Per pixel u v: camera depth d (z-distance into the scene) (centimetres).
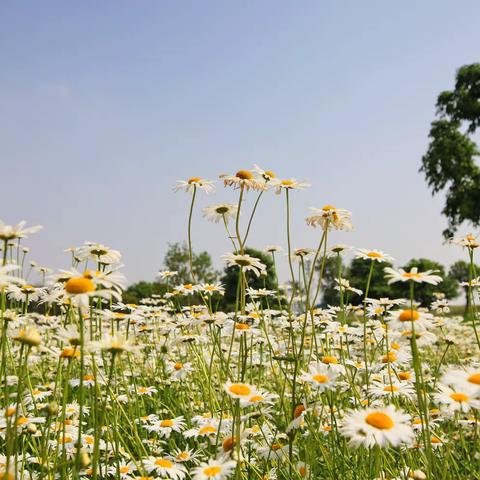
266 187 458
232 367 605
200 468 304
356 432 274
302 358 452
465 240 520
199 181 497
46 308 633
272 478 360
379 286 2967
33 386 579
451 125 4362
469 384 282
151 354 719
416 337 342
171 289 753
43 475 291
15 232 310
